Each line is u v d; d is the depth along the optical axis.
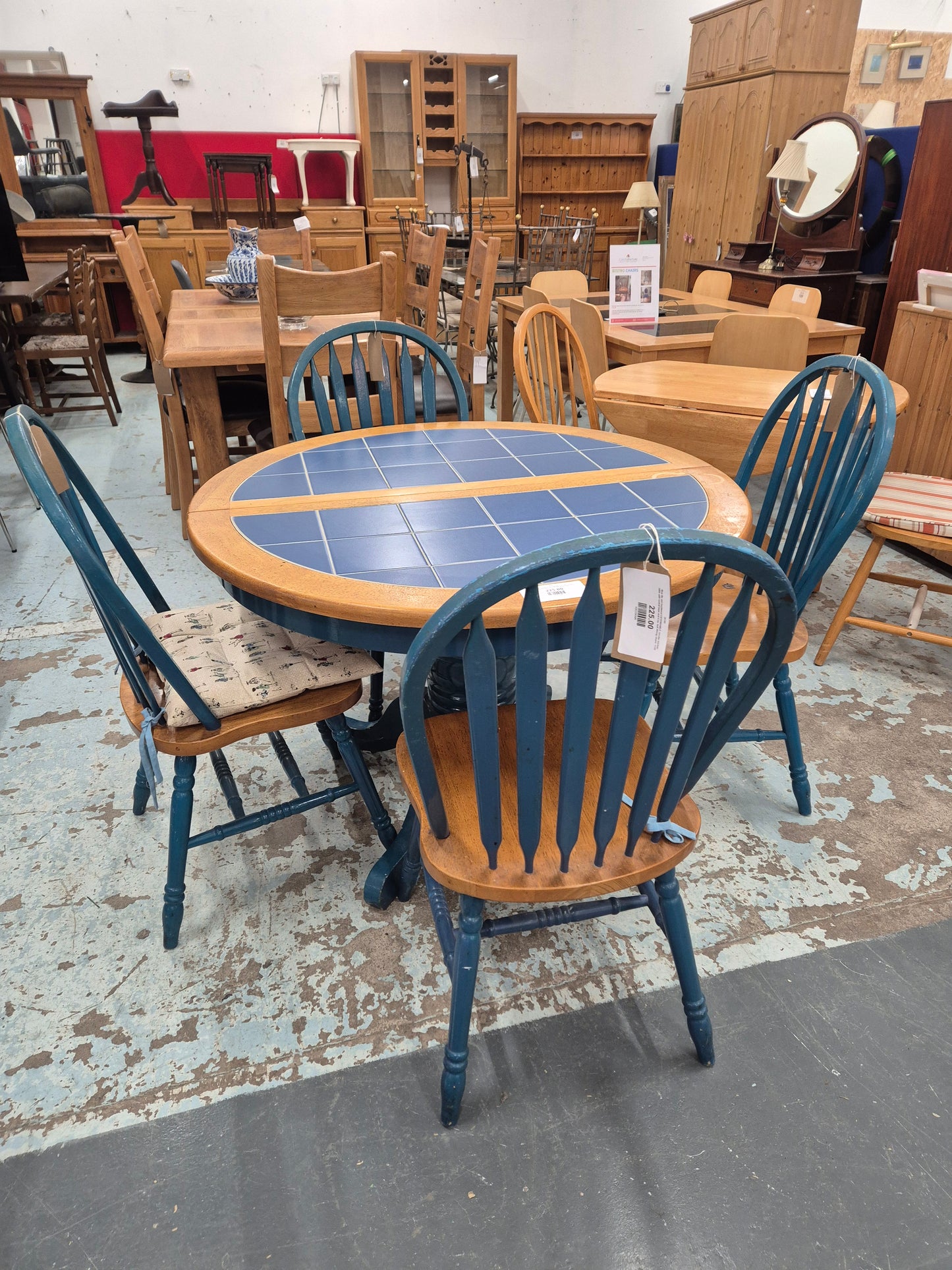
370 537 1.25
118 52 5.86
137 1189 1.06
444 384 3.12
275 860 1.60
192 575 2.78
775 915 1.47
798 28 4.57
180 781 1.29
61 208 5.96
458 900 1.52
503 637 1.07
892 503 2.12
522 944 1.42
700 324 3.47
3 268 4.29
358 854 1.62
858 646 2.36
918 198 3.41
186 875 1.56
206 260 6.04
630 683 0.82
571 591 1.07
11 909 1.48
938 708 2.07
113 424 4.52
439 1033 1.26
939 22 6.15
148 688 1.26
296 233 4.38
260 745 1.92
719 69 5.17
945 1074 1.20
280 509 1.37
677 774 0.95
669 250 6.07
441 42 6.40
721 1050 1.24
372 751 1.89
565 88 6.77
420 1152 1.10
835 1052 1.23
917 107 6.26
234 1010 1.30
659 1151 1.10
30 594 2.65
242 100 6.21
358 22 6.18
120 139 6.09
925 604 2.60
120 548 1.47
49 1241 1.01
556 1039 1.25
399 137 6.42
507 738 1.22
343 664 1.37
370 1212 1.04
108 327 6.00
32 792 1.77
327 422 1.97
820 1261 0.99
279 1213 1.04
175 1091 1.18
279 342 2.41
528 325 2.22
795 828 1.67
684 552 0.72
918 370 2.85
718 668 0.84
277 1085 1.19
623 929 1.45
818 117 4.54
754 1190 1.06
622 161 7.04
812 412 1.54
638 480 1.48
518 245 6.75
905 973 1.36
